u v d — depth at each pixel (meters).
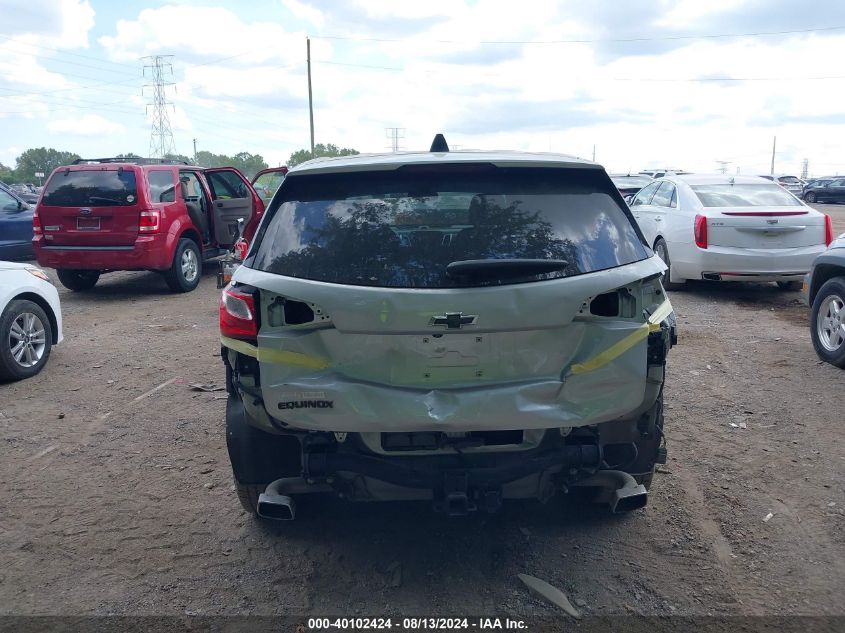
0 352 6.83
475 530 4.16
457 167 3.50
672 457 5.09
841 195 37.44
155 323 9.69
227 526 4.24
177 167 12.14
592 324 3.32
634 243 3.54
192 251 12.22
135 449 5.38
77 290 12.33
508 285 3.21
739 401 6.18
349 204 3.48
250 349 3.32
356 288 3.22
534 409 3.25
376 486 3.48
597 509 4.36
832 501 4.43
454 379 3.26
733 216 10.23
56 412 6.20
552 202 3.51
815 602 3.48
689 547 3.95
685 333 8.60
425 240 3.35
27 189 46.88
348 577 3.73
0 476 4.94
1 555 3.96
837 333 7.07
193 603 3.53
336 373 3.26
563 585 3.63
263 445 3.75
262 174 12.00
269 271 3.37
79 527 4.25
